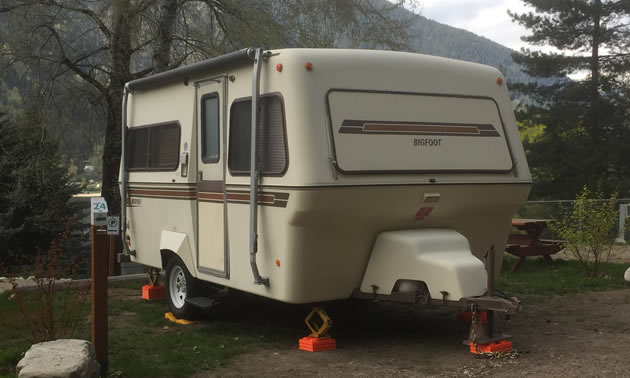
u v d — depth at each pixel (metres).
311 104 5.82
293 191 5.72
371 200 5.98
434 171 6.29
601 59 29.80
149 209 8.37
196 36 14.52
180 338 6.82
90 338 6.80
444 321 7.46
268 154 6.07
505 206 6.92
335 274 6.24
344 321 7.52
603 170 29.02
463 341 6.15
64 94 15.45
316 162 5.71
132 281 10.34
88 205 16.05
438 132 6.41
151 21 14.10
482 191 6.60
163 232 8.02
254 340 6.73
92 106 15.96
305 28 14.99
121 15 13.73
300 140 5.75
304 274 6.01
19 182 14.84
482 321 6.19
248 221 6.40
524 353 5.98
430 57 6.61
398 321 7.50
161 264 8.16
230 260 6.72
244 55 6.27
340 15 15.23
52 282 7.21
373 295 6.36
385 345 6.48
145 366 5.77
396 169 6.08
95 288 5.46
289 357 6.13
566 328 7.01
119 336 6.92
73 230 15.35
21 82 15.30
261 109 6.17
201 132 7.25
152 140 8.31
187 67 7.32
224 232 6.79
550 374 5.30
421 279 6.02
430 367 5.68
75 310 8.06
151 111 8.36
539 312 7.85
